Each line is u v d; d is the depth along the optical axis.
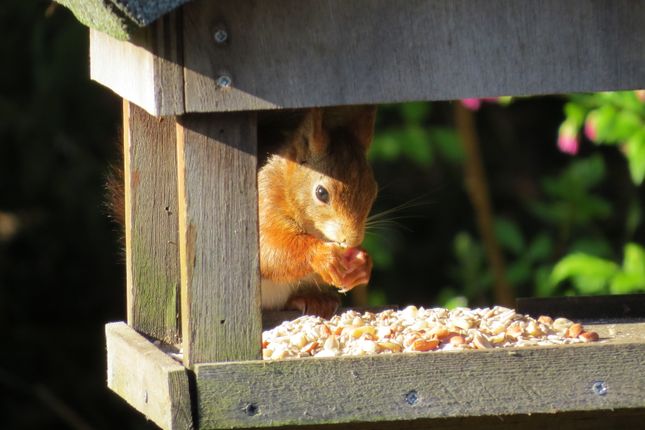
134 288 7.61
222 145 6.19
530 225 16.20
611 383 6.30
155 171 7.64
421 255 16.12
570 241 14.77
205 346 6.22
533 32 6.28
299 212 8.21
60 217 15.24
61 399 15.26
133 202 7.62
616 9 6.32
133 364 6.86
